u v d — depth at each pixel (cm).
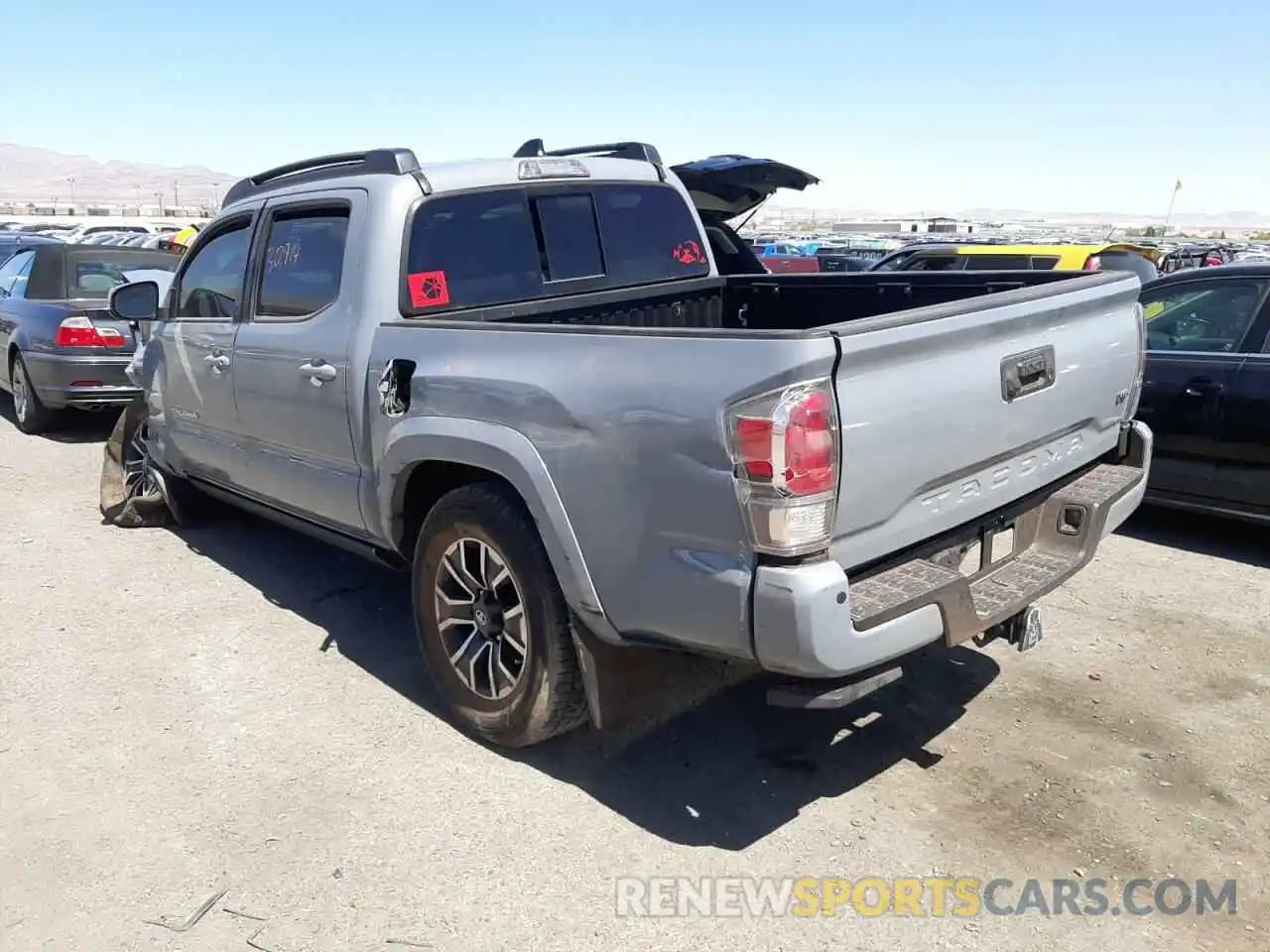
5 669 439
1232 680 423
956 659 445
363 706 408
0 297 1011
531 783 352
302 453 450
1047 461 360
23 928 282
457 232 419
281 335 444
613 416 297
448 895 295
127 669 440
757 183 895
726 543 277
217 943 276
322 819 331
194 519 636
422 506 407
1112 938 276
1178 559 574
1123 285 384
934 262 1273
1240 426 564
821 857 311
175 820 331
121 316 557
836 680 286
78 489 736
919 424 290
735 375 268
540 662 342
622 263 488
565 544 318
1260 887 296
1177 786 346
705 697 415
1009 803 337
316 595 526
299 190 448
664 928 281
